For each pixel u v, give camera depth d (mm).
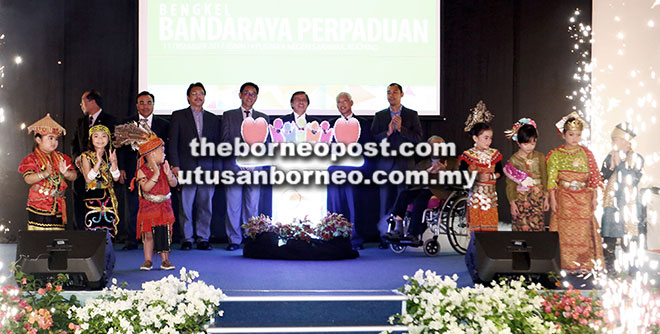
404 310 4961
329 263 6918
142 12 8547
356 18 8656
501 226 9031
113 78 8812
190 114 8258
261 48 8625
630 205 6453
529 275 5398
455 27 9000
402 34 8680
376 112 8539
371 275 6113
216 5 8594
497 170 6691
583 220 6199
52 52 8789
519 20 9023
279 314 4957
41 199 5895
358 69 8672
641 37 8672
